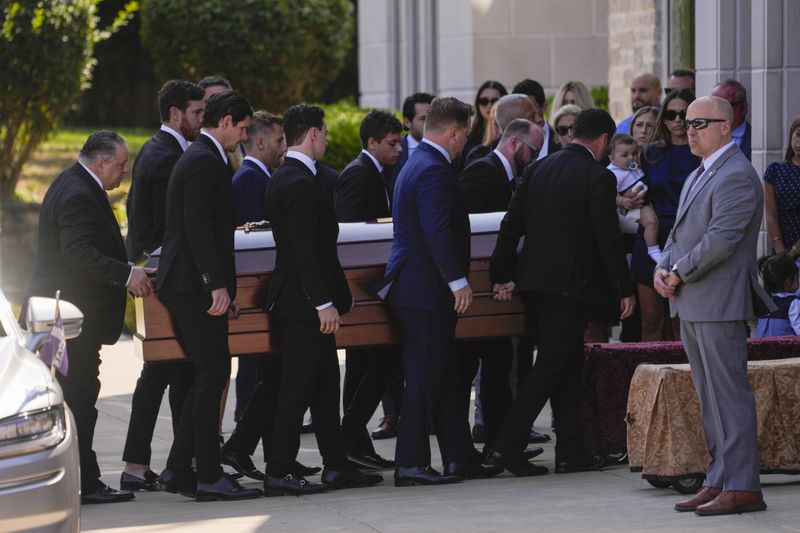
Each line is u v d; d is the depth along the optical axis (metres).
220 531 16.25
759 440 18.08
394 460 20.30
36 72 46.25
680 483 17.78
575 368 19.52
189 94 20.12
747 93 24.61
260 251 18.97
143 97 83.75
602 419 19.81
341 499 18.02
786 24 24.00
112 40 82.56
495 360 20.45
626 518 16.44
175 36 53.34
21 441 13.18
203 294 17.80
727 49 24.61
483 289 19.61
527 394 19.25
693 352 16.88
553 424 22.44
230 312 18.52
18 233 45.22
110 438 23.27
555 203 18.94
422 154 18.45
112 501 18.44
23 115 47.12
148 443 19.23
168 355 18.23
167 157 19.98
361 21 47.25
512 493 18.12
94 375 18.39
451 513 16.91
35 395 13.62
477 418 22.62
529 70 42.09
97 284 18.19
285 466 18.41
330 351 18.55
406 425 18.83
